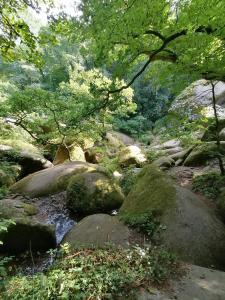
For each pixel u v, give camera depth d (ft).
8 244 17.71
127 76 20.56
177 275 12.03
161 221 17.78
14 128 40.37
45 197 27.40
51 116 33.42
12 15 12.40
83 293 10.16
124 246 16.26
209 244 16.26
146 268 11.79
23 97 29.50
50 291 10.19
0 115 30.04
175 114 26.37
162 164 33.06
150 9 12.94
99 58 15.93
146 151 43.42
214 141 31.89
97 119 34.19
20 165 36.52
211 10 12.19
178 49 15.83
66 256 13.38
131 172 32.53
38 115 35.29
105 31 13.85
